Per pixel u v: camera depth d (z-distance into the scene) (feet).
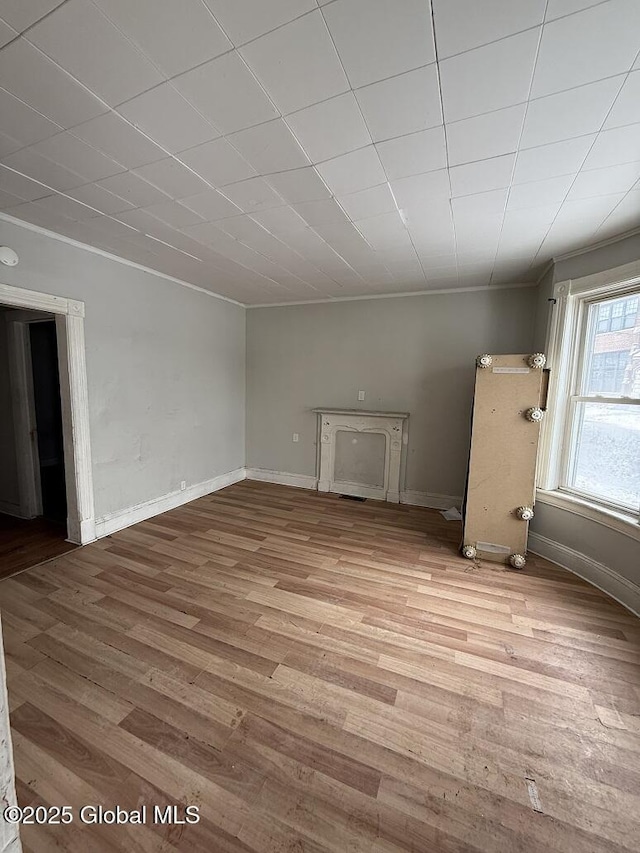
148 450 12.47
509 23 3.60
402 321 14.58
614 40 3.72
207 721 5.12
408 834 3.86
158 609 7.61
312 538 11.34
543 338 11.38
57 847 3.72
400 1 3.41
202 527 11.96
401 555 10.34
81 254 9.81
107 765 4.51
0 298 8.16
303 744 4.81
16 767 4.48
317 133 5.30
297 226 8.55
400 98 4.58
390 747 4.79
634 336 8.41
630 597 7.90
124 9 3.51
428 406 14.43
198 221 8.34
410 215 7.91
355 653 6.48
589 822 3.99
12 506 12.89
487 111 4.79
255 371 17.39
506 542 9.95
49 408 18.49
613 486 8.92
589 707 5.45
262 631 7.01
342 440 15.93
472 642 6.81
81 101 4.71
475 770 4.52
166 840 3.78
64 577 8.77
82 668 6.02
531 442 9.68
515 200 7.18
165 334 12.76
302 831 3.87
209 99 4.64
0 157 5.98
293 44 3.86
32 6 3.51
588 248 9.32
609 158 5.78
